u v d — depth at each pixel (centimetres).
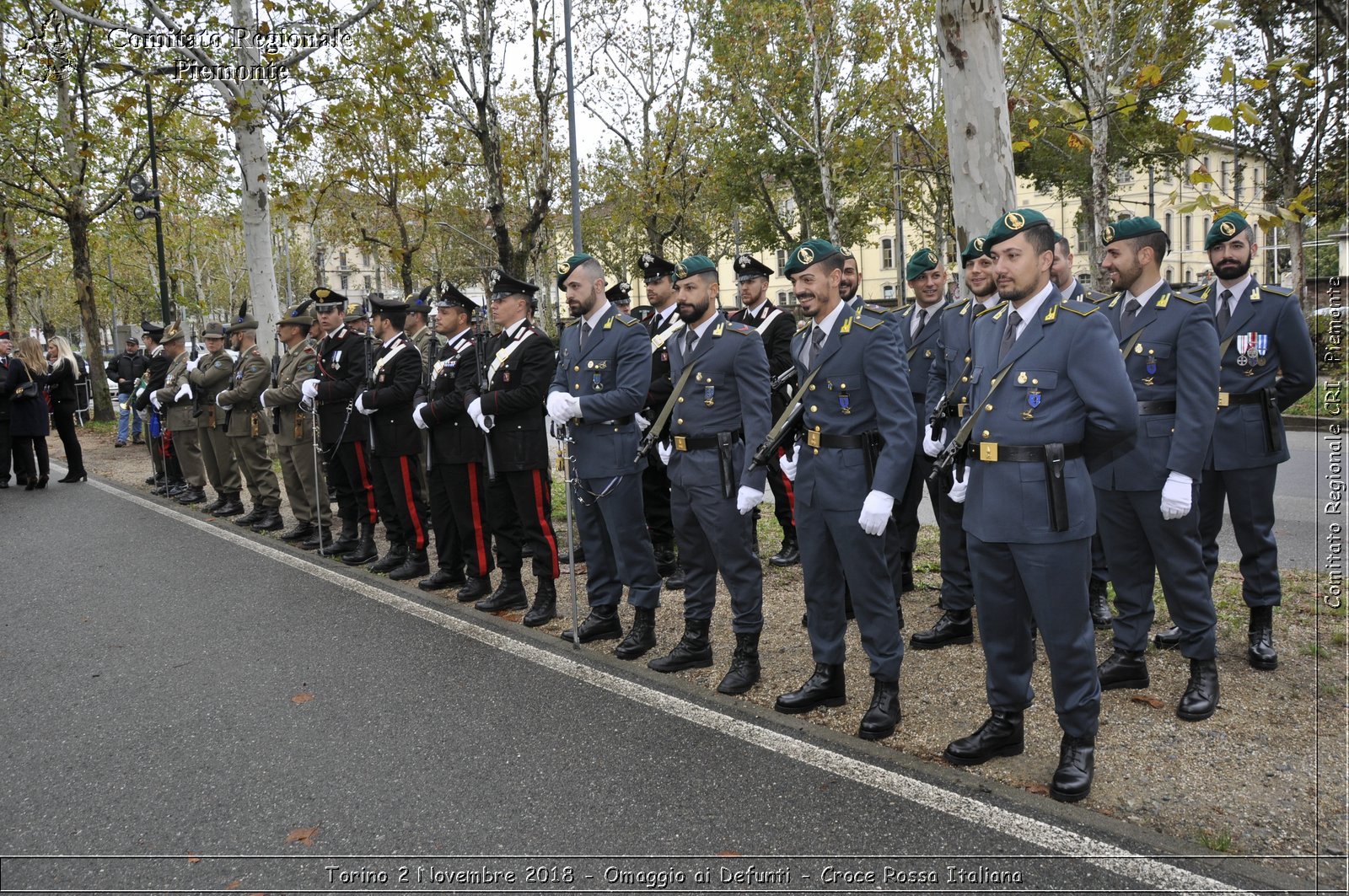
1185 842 284
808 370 389
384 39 1062
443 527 601
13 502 988
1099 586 489
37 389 1062
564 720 391
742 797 321
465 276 3541
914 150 2064
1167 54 1323
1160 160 2053
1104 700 395
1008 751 345
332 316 702
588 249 3075
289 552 720
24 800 339
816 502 379
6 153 1709
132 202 1906
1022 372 321
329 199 2019
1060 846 284
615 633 505
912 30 1680
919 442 532
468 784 338
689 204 2298
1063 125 530
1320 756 332
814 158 2284
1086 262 3344
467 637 503
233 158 1442
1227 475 425
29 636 525
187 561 694
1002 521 321
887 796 319
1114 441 308
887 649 369
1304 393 421
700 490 425
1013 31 1575
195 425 930
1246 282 431
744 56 1922
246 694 431
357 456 688
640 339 475
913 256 536
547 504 532
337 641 502
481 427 520
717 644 481
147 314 3688
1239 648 441
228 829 314
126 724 403
